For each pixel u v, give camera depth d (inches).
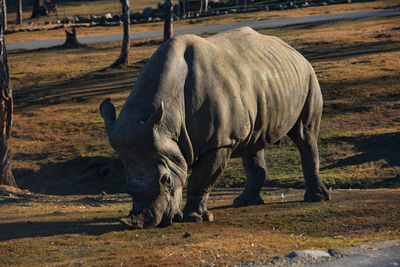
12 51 3459.6
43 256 396.5
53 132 1715.1
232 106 523.8
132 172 480.1
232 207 661.3
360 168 1155.9
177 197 494.6
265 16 4082.2
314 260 360.2
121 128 475.2
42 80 2539.4
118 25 4702.3
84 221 552.1
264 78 571.2
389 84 1812.3
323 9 4217.5
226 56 545.6
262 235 450.0
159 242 421.7
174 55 507.5
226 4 5073.8
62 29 4694.9
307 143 668.1
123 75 2503.7
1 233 486.3
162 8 5157.5
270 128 587.5
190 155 504.4
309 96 660.1
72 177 1366.9
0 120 1016.9
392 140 1290.6
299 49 2588.6
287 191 936.3
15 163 1466.5
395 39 2596.0
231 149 534.3
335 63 2199.8
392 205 574.2
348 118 1558.8
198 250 386.9
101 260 370.9
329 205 601.3
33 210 693.9
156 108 480.4
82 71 2655.0
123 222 454.9
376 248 394.6
